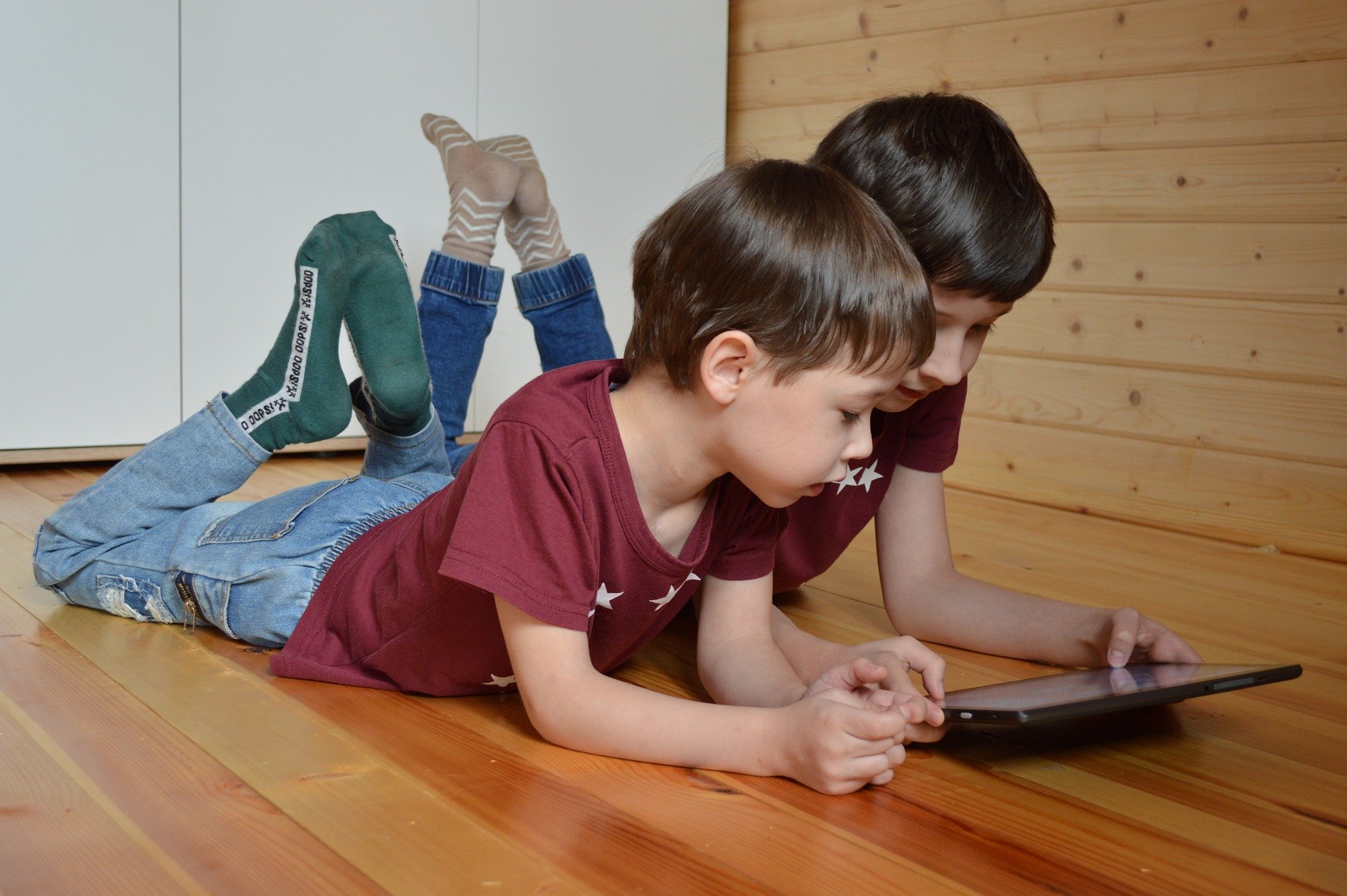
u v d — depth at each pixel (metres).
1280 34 1.73
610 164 2.55
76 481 1.98
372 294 1.33
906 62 2.28
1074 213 2.01
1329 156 1.69
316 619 1.04
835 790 0.79
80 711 0.92
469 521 0.82
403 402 1.32
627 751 0.84
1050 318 2.05
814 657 0.98
